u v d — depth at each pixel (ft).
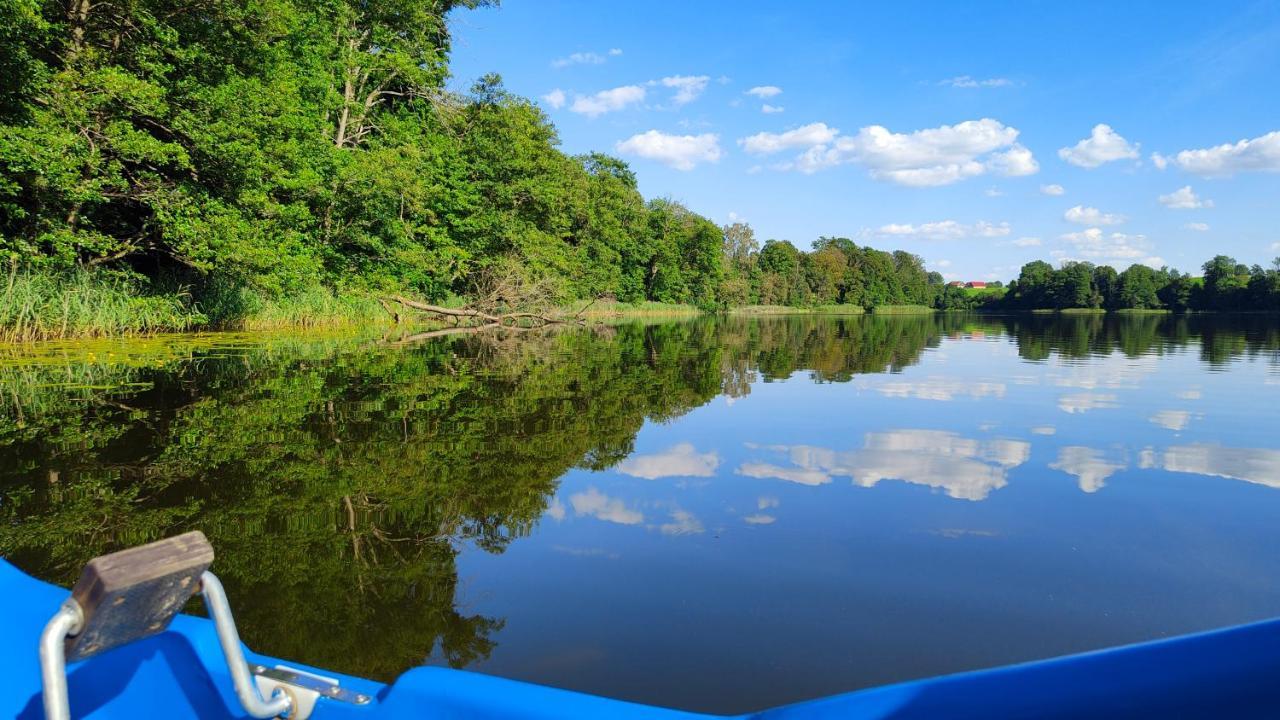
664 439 15.85
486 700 3.45
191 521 9.96
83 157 35.73
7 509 10.39
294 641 6.72
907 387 25.34
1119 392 23.34
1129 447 14.80
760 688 5.94
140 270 49.08
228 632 3.57
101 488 11.44
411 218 77.51
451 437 15.69
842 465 13.47
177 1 42.47
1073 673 2.05
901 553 8.89
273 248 49.88
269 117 49.42
